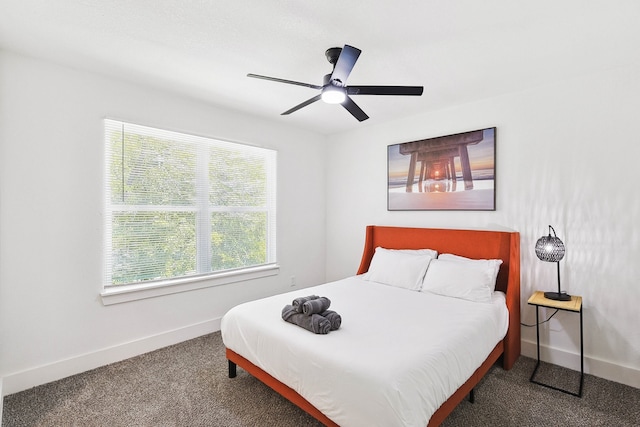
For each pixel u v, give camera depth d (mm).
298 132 4129
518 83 2691
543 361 2703
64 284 2400
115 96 2627
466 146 3160
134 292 2729
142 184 2809
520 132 2846
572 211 2584
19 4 1687
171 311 2986
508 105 2912
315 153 4367
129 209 2734
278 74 2562
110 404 2062
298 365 1756
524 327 2816
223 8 1729
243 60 2324
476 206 3098
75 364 2434
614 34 1943
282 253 3963
